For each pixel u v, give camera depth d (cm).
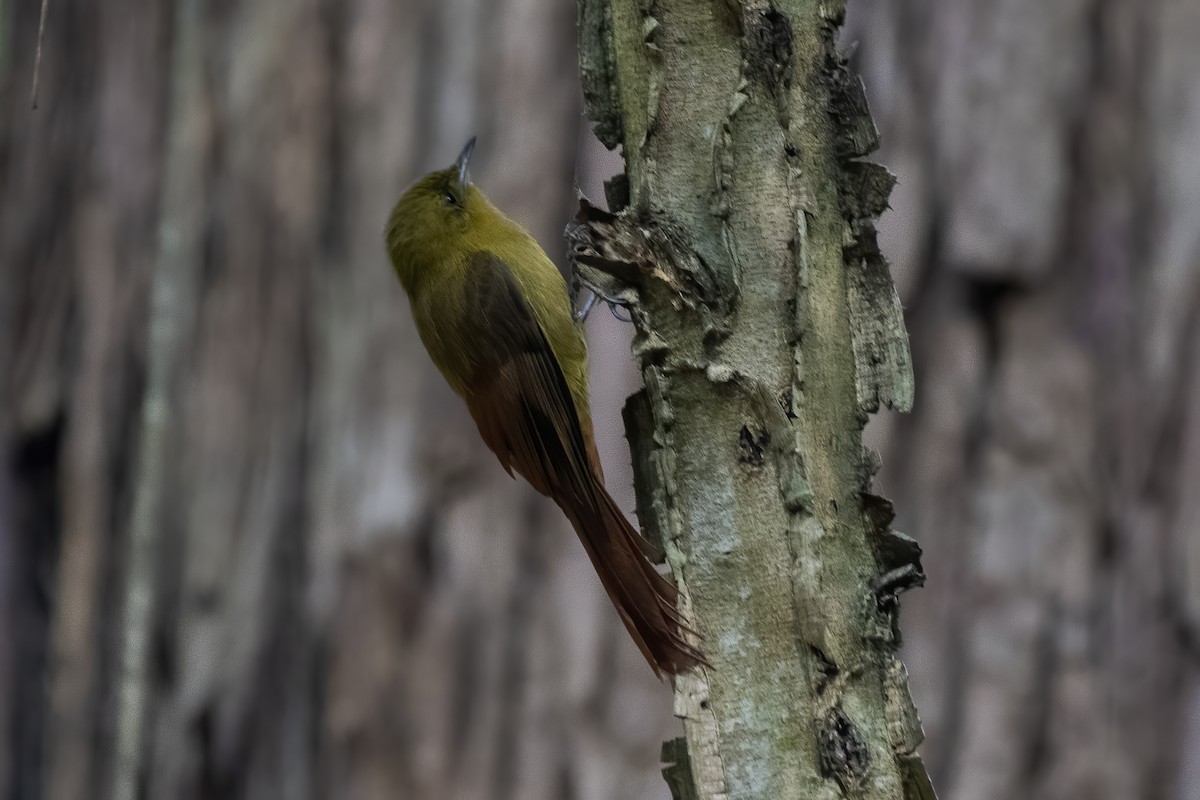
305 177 1123
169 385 1147
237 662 1097
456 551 1052
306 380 1112
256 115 1140
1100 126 1004
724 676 503
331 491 1084
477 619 1043
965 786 966
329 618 1070
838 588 507
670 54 542
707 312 522
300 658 1080
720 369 516
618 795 1001
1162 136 1002
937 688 980
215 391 1131
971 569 985
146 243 1203
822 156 539
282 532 1101
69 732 1189
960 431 996
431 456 1066
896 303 538
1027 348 995
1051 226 998
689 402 520
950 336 1002
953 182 1006
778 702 498
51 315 1236
